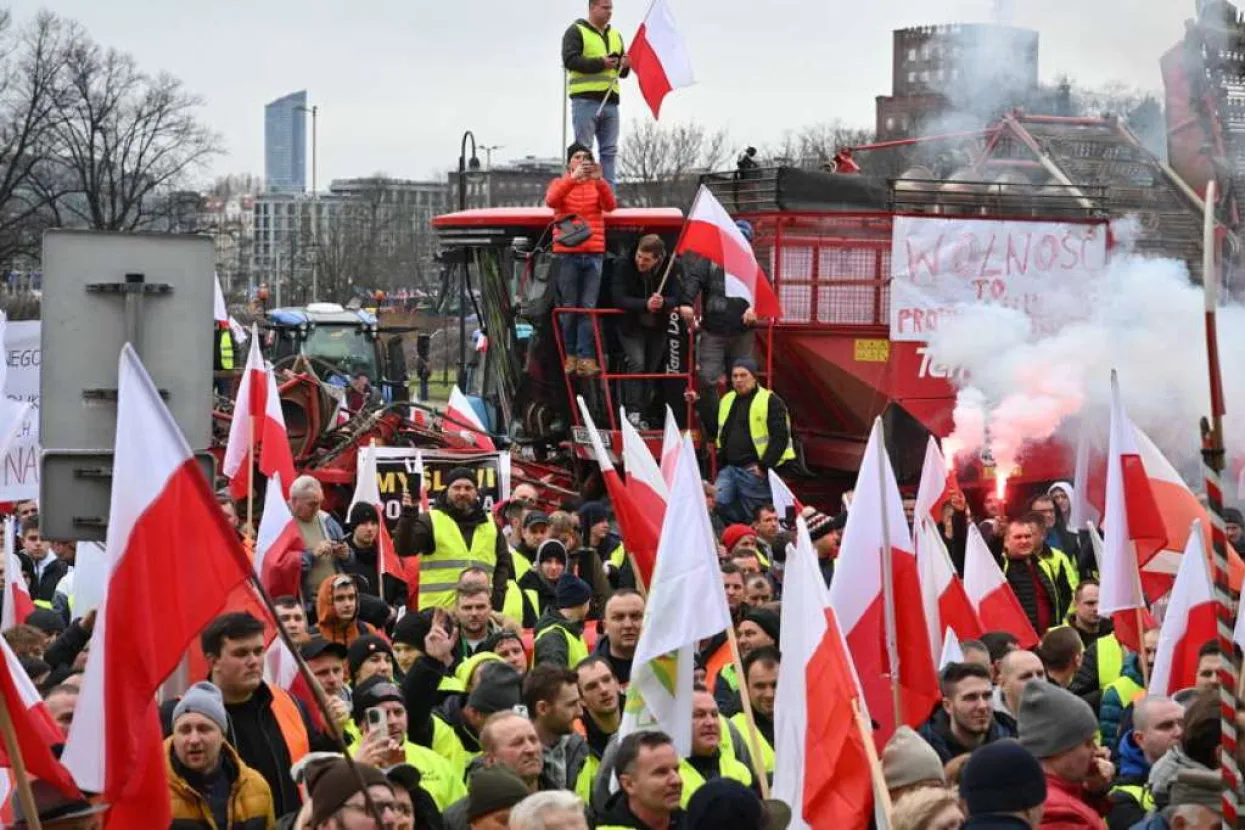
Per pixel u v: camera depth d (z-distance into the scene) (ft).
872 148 80.94
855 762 28.50
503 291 75.25
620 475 70.64
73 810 25.11
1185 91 75.36
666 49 69.72
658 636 30.83
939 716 34.68
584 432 71.20
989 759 24.27
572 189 69.77
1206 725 27.86
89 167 250.57
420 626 39.17
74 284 32.60
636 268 71.15
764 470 66.64
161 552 25.05
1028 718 29.45
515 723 29.45
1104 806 31.37
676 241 71.61
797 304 69.87
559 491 71.00
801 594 29.40
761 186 70.49
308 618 47.93
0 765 25.08
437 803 32.19
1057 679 40.81
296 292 300.61
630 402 71.51
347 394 86.94
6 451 54.08
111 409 32.73
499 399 76.95
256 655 30.71
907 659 34.55
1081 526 62.95
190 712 28.32
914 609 34.68
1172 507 43.60
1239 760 26.55
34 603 50.34
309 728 33.83
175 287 32.94
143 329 32.76
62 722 30.99
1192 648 37.88
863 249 69.67
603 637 40.11
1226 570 22.84
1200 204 74.49
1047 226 70.90
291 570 45.57
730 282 60.90
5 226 242.78
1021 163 76.64
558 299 70.54
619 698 36.01
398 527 49.60
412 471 67.62
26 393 65.57
